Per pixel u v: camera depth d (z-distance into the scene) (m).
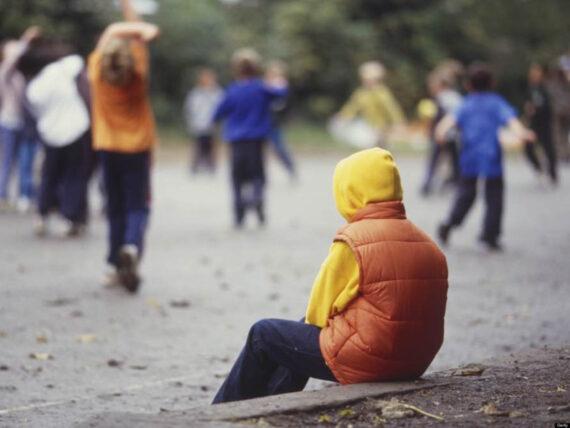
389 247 5.62
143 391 7.35
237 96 16.19
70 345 8.63
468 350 8.50
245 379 5.88
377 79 24.02
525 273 12.29
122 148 10.85
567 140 28.41
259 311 10.10
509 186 24.19
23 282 11.34
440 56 46.81
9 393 7.23
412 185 24.62
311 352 5.73
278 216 17.89
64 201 14.59
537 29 48.47
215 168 27.94
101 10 32.59
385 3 46.53
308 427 5.12
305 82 42.59
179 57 36.44
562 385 5.95
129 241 10.84
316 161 32.44
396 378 5.76
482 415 5.33
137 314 9.84
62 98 14.41
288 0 43.72
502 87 48.56
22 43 16.08
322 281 5.70
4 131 17.61
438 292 5.69
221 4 42.62
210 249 13.95
